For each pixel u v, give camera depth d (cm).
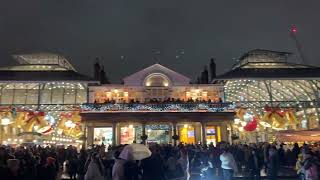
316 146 2667
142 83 4656
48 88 4572
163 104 4041
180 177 1544
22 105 3934
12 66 4888
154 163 1223
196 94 4678
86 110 3975
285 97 4897
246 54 5219
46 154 1989
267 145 2464
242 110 3722
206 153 2189
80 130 3969
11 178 874
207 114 4041
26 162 1438
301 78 4381
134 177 1082
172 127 4331
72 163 2286
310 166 1462
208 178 2156
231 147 2623
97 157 1276
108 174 1526
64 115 3728
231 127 4288
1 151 1399
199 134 4350
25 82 4184
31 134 3419
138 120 3997
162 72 4694
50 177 1413
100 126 4203
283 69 4638
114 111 3988
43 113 3447
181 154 1811
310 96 4691
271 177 2227
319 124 4247
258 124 4166
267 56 5184
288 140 2841
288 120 3591
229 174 1775
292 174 2681
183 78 4719
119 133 4272
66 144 4531
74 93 4597
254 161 2400
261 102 4075
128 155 1060
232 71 4625
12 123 3456
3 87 4488
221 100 4553
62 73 4462
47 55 5084
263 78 4397
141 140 4038
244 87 4834
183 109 4041
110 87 4597
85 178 1219
